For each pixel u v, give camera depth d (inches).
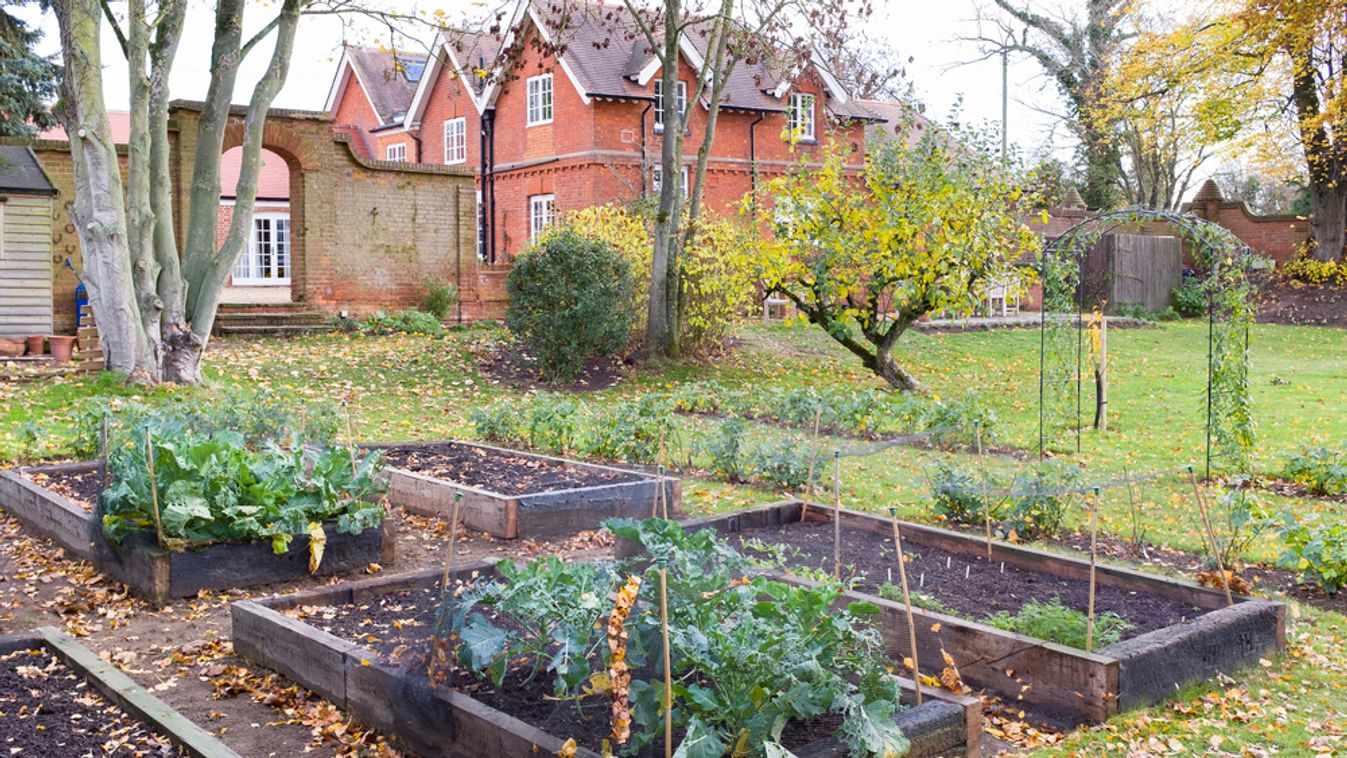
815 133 1192.2
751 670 147.0
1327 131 1196.5
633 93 1068.5
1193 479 246.1
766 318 944.9
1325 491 402.6
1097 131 1405.0
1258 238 1357.0
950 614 226.1
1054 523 332.5
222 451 280.5
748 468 403.9
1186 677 208.2
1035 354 896.3
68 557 297.3
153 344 567.5
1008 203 710.5
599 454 438.9
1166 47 1184.8
